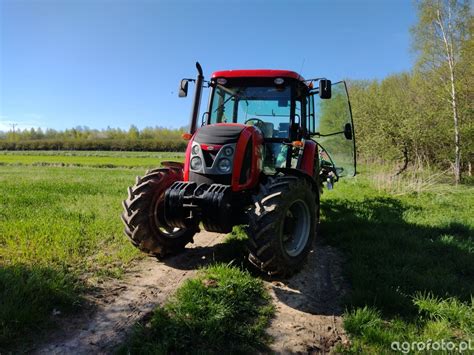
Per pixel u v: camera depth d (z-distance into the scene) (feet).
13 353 8.26
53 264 13.15
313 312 10.91
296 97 16.74
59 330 9.32
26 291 10.17
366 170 55.57
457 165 44.55
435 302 10.87
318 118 21.89
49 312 9.97
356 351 8.79
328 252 16.48
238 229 18.75
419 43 51.13
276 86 16.16
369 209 24.58
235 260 14.60
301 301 11.60
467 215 23.13
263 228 11.84
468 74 47.06
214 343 8.98
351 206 25.72
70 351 8.51
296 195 13.07
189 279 11.98
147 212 13.84
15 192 29.53
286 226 13.20
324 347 9.17
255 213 12.07
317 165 19.58
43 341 8.80
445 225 19.88
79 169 75.10
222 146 12.96
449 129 45.50
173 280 12.76
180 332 9.20
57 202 24.84
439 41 48.78
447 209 25.08
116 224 18.67
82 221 19.15
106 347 8.75
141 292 11.72
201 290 11.14
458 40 47.44
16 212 20.62
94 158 128.36
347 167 22.85
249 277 12.47
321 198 29.07
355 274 12.91
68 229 16.87
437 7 47.75
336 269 14.44
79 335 9.17
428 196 30.76
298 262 13.26
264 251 11.93
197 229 16.17
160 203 14.30
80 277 12.46
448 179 44.91
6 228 16.79
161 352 8.32
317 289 12.58
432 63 51.52
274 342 9.29
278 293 12.12
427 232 18.84
